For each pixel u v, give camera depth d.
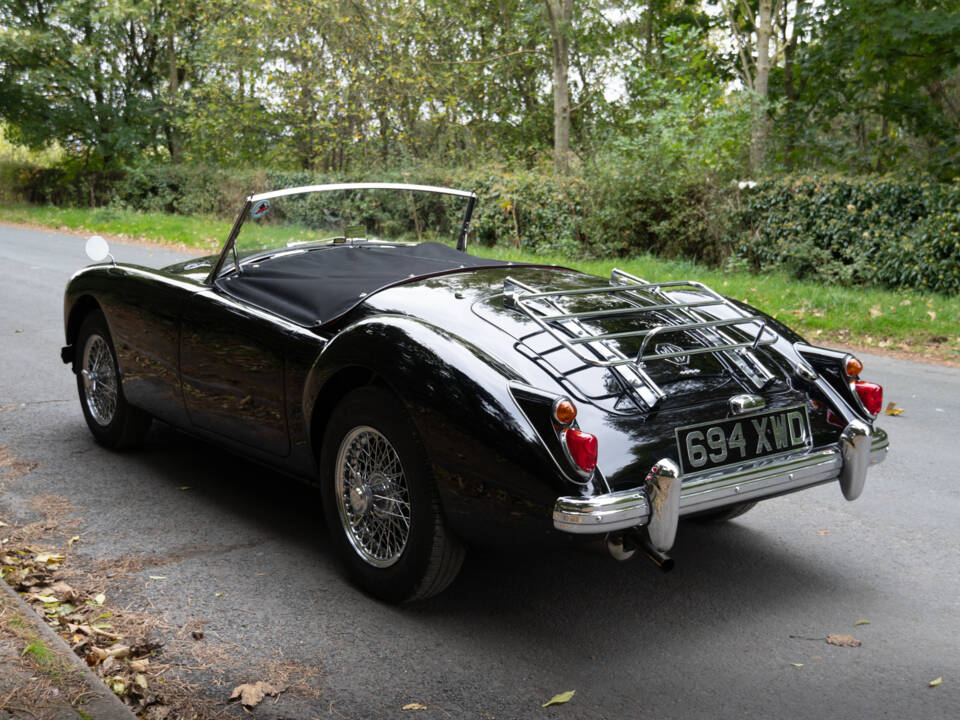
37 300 10.50
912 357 8.36
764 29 18.44
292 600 3.28
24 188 31.59
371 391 3.16
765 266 13.54
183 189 27.62
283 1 23.06
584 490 2.71
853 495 3.32
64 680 2.52
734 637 3.06
